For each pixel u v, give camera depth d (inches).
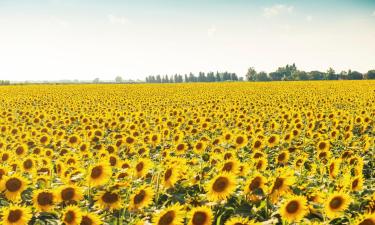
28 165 370.6
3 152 432.1
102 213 259.4
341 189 274.4
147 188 252.4
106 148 474.0
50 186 327.9
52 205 260.8
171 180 283.0
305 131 674.8
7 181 282.2
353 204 268.4
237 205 267.3
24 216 230.7
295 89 2212.1
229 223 195.0
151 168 336.2
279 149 510.0
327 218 245.1
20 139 572.1
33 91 2214.6
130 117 892.6
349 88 2177.7
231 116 886.4
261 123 718.5
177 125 743.7
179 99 1592.0
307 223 230.7
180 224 206.8
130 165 356.5
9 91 2212.1
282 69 7293.3
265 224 237.5
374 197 249.1
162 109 1162.6
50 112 1051.3
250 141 540.7
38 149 480.1
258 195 261.9
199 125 754.8
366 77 5880.9
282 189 253.1
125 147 513.7
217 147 456.1
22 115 977.5
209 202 257.4
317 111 1013.8
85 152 448.5
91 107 1229.7
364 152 506.6
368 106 1200.2
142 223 227.8
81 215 226.5
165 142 573.6
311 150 526.0
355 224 196.7
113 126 753.0
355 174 350.6
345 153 410.9
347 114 875.4
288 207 226.5
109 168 288.7
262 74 7209.6
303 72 6402.6
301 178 343.9
